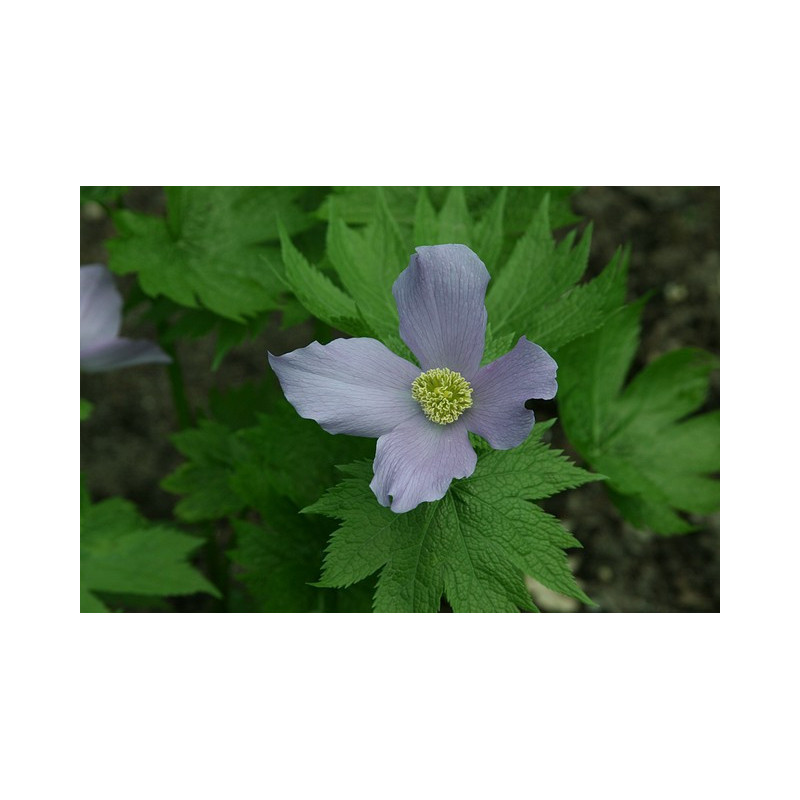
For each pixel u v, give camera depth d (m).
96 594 0.55
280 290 0.51
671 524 0.53
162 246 0.52
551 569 0.35
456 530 0.37
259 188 0.53
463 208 0.43
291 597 0.45
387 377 0.37
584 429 0.53
